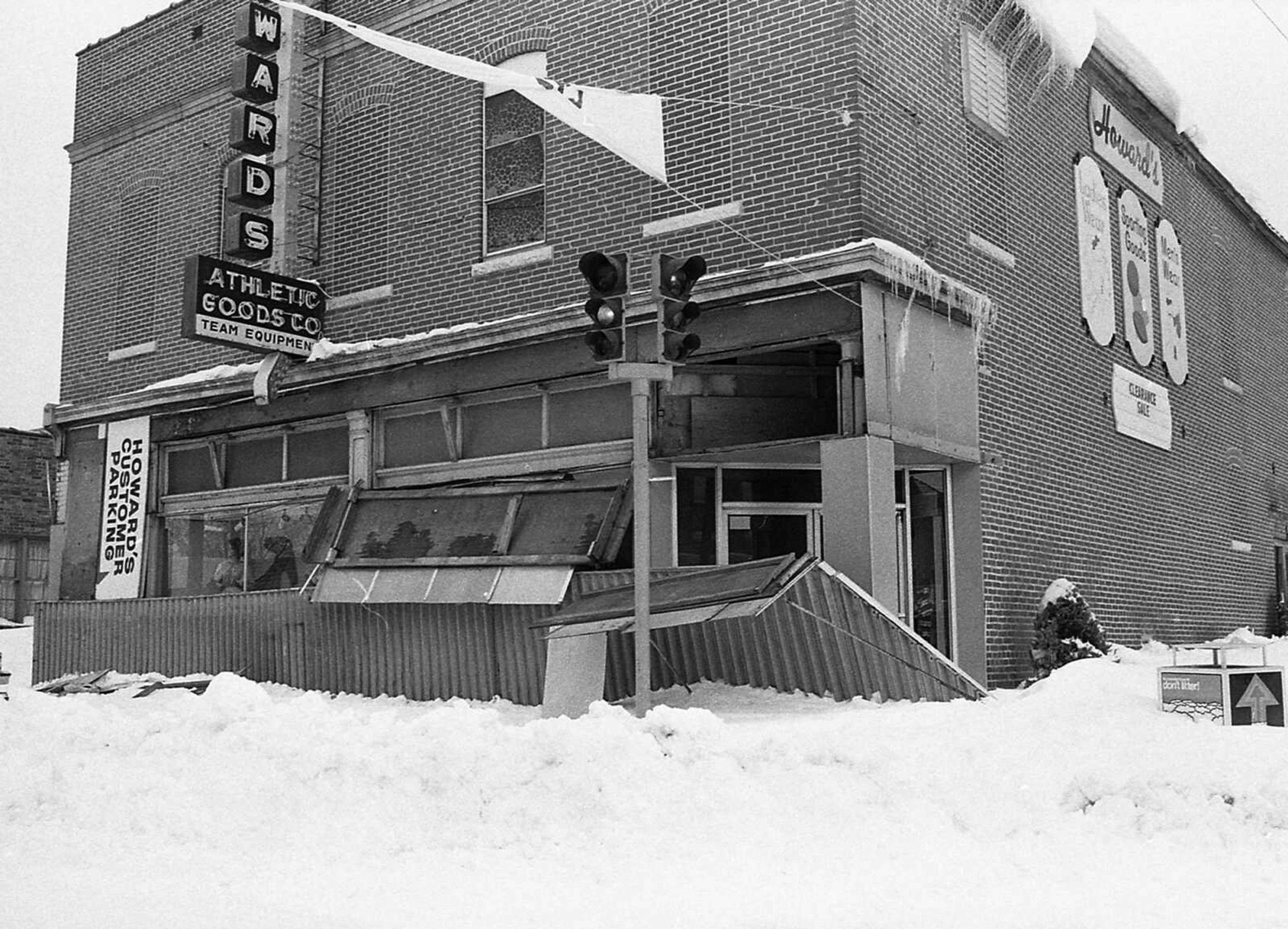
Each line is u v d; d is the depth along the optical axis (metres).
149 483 18.77
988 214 15.09
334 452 16.95
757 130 13.51
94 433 19.67
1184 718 8.80
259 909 5.91
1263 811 6.49
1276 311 25.61
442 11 16.28
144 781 8.10
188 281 15.55
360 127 16.95
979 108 15.09
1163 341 19.81
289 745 8.13
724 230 13.59
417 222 16.27
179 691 15.02
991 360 14.84
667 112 14.14
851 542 12.26
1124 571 17.50
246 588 17.62
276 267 16.88
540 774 7.38
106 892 6.34
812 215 13.06
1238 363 23.12
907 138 13.64
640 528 9.44
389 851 7.12
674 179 14.03
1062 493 16.08
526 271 15.17
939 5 14.55
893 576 12.38
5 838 7.56
